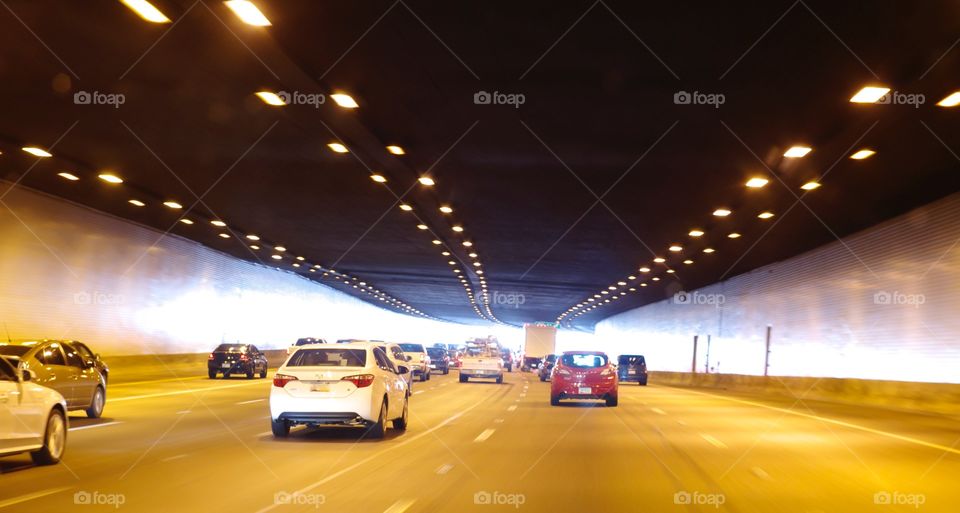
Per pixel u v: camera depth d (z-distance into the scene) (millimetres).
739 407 33125
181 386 39188
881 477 14000
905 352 31453
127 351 43500
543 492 12125
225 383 43281
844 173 25938
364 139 24094
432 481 12953
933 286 29078
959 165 24406
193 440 18359
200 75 19125
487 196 32250
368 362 19469
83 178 32312
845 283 37812
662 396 41969
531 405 32594
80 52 18109
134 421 22422
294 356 19766
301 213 40594
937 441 20375
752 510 10969
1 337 31609
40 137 26578
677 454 16844
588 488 12547
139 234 44031
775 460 16047
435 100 19625
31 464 14578
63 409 14906
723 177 26734
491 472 14047
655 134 21562
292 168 29641
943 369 28422
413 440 19016
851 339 36875
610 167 25781
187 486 12305
